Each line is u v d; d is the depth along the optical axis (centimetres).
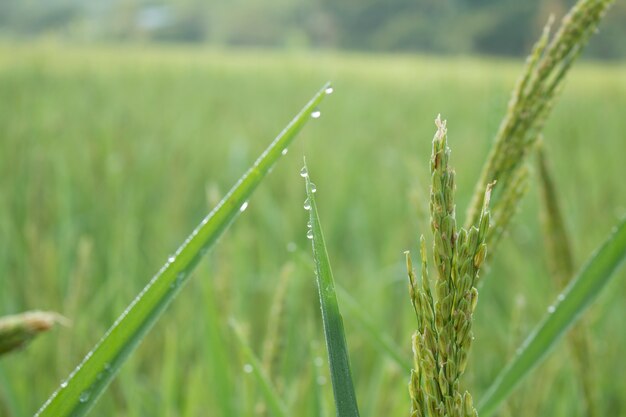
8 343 26
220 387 56
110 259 126
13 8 2400
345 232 183
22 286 105
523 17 1816
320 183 222
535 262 137
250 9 2228
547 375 57
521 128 38
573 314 41
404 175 228
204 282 57
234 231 154
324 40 2119
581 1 37
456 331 28
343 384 31
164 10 2400
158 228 157
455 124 372
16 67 589
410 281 28
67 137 267
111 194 172
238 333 43
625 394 93
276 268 130
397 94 545
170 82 564
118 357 32
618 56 1457
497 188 38
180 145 239
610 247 40
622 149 289
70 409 31
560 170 234
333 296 31
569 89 587
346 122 372
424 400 28
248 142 281
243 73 669
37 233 96
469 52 1898
